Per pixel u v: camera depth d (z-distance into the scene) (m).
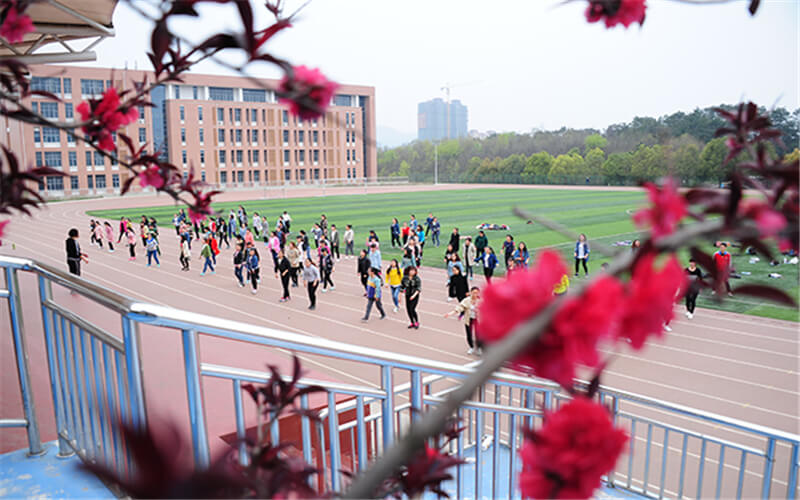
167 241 33.78
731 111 1.27
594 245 0.79
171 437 0.60
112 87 1.88
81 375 3.29
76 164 79.50
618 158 100.62
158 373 6.05
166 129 93.44
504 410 4.35
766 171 0.88
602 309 0.62
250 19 1.04
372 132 113.69
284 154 103.56
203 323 2.43
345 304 18.22
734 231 0.75
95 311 9.72
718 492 5.29
